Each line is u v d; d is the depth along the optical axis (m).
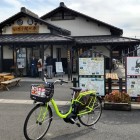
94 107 7.32
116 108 9.14
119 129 6.97
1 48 22.77
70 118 6.55
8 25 23.03
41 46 21.33
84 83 10.73
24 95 12.59
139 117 8.23
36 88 6.01
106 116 8.33
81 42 23.39
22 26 22.72
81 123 7.05
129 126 7.25
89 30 26.98
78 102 6.77
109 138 6.25
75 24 27.19
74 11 26.55
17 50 22.06
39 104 6.07
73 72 24.11
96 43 23.17
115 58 32.38
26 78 20.44
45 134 6.38
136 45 23.14
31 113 5.92
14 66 22.27
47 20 27.69
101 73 10.59
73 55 24.02
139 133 6.62
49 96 6.09
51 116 6.43
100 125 7.34
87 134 6.56
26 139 6.07
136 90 10.27
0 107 9.82
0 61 22.34
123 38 24.12
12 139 6.21
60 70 20.91
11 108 9.63
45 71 21.05
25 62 22.06
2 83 14.08
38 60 20.52
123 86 11.79
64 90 13.93
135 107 9.42
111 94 9.52
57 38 20.30
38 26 22.53
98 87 10.64
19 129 7.00
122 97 9.30
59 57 23.62
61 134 6.56
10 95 12.61
